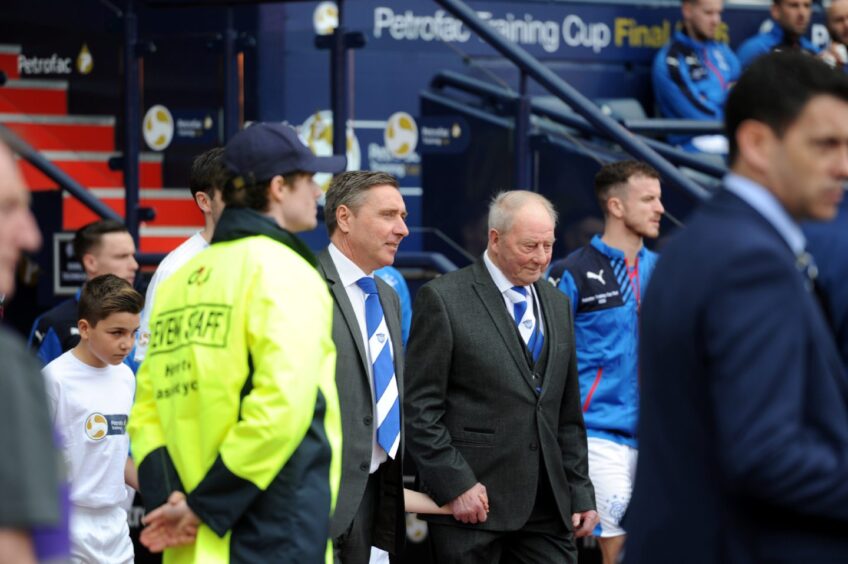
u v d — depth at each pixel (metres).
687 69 13.62
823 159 4.19
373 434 7.34
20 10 11.98
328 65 11.23
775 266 4.02
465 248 11.00
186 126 11.50
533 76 10.55
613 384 9.20
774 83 4.22
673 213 10.38
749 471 3.92
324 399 5.50
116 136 11.73
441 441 7.80
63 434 7.80
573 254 9.48
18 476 2.99
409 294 10.79
